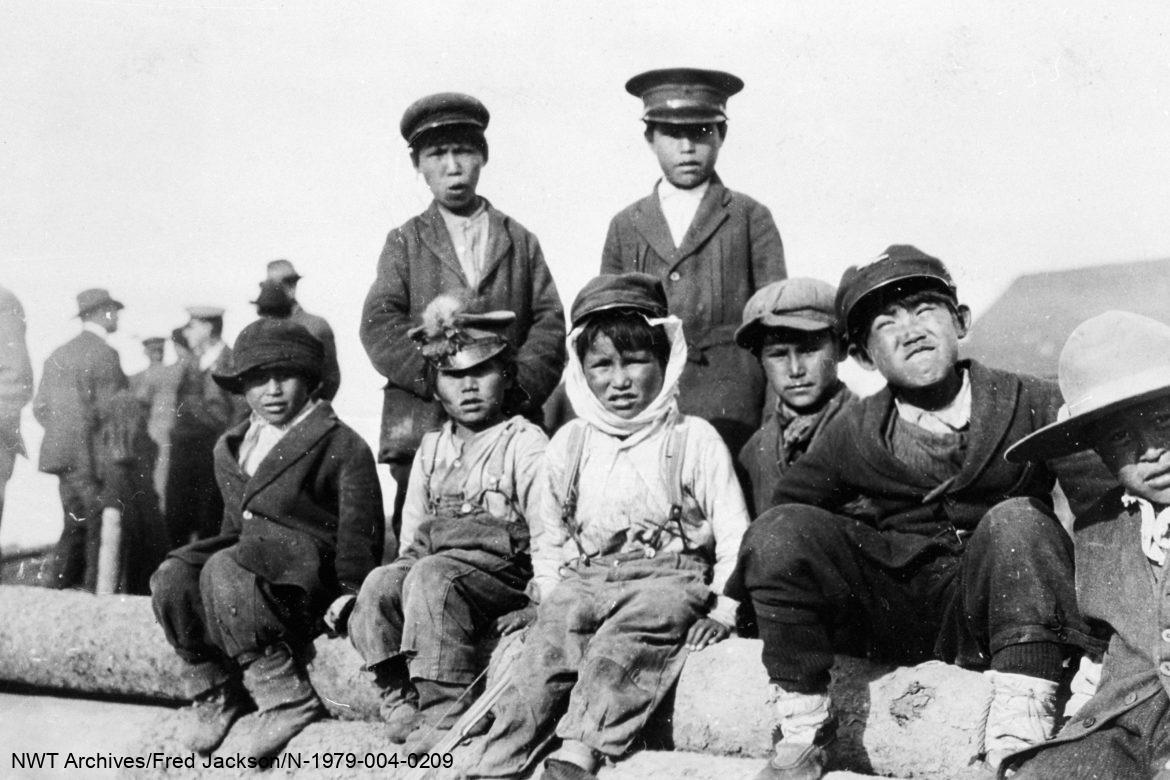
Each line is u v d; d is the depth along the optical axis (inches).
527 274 215.2
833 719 153.9
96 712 206.7
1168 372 138.3
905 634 159.5
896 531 159.6
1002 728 143.6
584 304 180.4
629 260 217.0
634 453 177.6
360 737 184.5
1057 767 137.2
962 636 154.5
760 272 214.4
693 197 217.2
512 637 175.6
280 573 191.6
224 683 196.4
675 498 175.5
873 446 160.2
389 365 210.2
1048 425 151.6
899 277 158.9
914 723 151.6
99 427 253.3
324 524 197.2
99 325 266.1
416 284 214.2
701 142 215.6
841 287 164.9
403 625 180.4
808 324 187.6
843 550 155.8
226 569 191.9
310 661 192.7
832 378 189.9
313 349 204.2
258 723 191.5
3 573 270.8
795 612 153.2
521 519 187.0
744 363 208.2
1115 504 144.6
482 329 192.9
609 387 178.9
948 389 161.5
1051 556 145.8
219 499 258.5
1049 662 144.0
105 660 204.7
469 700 175.9
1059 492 213.9
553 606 171.3
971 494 156.6
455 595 177.6
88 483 250.1
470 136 215.6
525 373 206.4
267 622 189.9
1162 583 137.6
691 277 211.8
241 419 265.4
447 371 191.6
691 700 163.8
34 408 255.1
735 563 162.7
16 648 211.5
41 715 208.4
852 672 158.2
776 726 157.8
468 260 213.8
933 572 157.4
